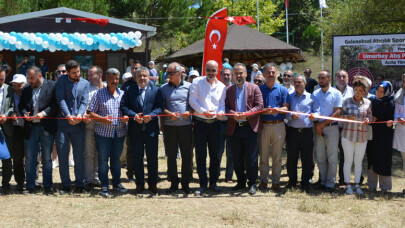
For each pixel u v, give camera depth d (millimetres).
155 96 6219
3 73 6266
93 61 16203
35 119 6238
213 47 8406
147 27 15930
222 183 7301
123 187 6570
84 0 21797
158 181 7352
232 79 8305
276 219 5156
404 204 5844
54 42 13508
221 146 7312
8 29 15195
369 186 6762
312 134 6512
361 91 6238
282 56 14625
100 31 15656
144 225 4930
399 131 6375
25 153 6336
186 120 6305
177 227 4867
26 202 5828
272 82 6461
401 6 15609
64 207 5625
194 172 8234
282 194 6352
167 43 29125
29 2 20297
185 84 6371
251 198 6121
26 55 16000
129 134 6297
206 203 5859
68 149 6383
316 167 8742
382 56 10961
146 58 16328
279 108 6340
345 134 6391
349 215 5348
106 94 6238
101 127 6207
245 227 4883
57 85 6238
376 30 16984
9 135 6367
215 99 6250
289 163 6684
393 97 6438
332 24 19750
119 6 25672
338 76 6852
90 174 6656
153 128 6230
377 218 5230
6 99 6309
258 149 6777
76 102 6293
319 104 6574
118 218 5184
